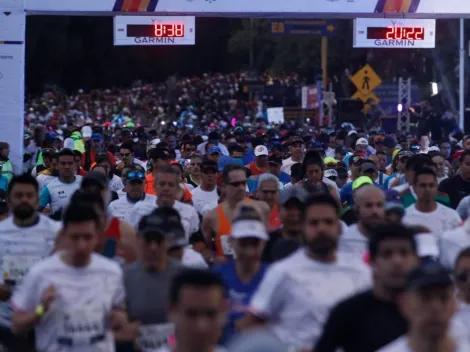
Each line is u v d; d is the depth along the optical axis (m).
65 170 31.72
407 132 86.69
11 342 16.70
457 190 32.97
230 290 18.52
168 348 17.14
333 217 16.30
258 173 41.50
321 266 16.25
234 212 26.09
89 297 17.14
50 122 130.88
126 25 50.16
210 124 120.38
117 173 46.16
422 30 52.75
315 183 32.38
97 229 17.53
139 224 20.47
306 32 77.81
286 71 178.75
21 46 47.41
